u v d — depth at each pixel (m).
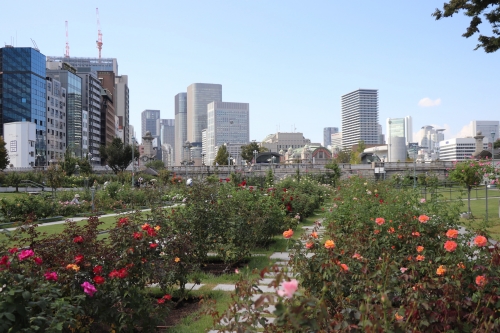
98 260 5.49
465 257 5.15
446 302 4.14
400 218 8.16
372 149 140.12
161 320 5.76
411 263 5.44
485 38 15.56
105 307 5.14
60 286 4.84
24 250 4.86
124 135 188.62
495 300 4.18
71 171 59.94
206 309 5.08
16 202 22.58
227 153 115.88
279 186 25.16
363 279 4.77
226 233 10.32
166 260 6.91
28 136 91.69
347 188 20.20
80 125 121.19
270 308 6.68
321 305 3.29
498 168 19.09
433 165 68.38
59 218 23.11
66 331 4.71
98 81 137.75
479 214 22.02
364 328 3.42
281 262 10.64
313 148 149.25
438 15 16.09
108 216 23.89
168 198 21.53
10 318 3.72
